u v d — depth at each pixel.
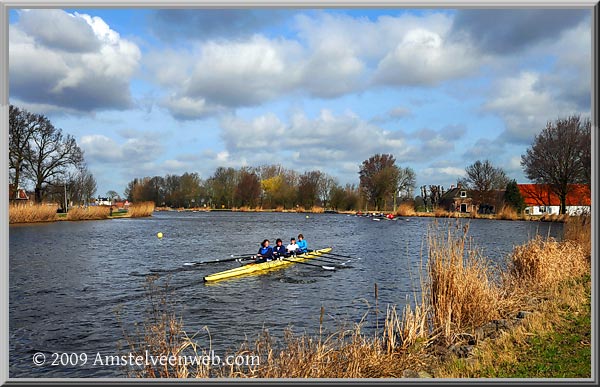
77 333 11.74
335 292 16.80
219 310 14.12
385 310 14.16
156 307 14.35
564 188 55.12
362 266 23.33
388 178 87.88
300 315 13.59
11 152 53.41
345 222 66.12
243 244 34.50
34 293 16.22
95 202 103.38
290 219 74.56
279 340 10.89
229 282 18.59
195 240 37.31
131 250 29.50
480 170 82.31
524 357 8.07
